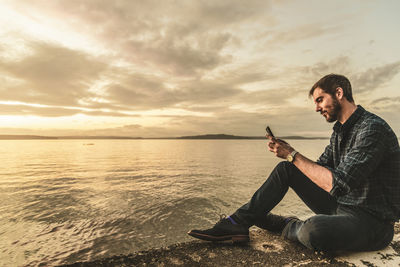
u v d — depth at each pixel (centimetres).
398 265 142
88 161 5053
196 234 175
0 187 1881
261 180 2088
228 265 146
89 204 1266
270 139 163
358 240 144
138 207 1184
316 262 148
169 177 2352
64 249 701
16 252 680
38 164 4375
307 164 147
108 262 149
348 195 152
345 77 152
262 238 189
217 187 1736
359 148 134
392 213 142
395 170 138
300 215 1029
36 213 1102
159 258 155
